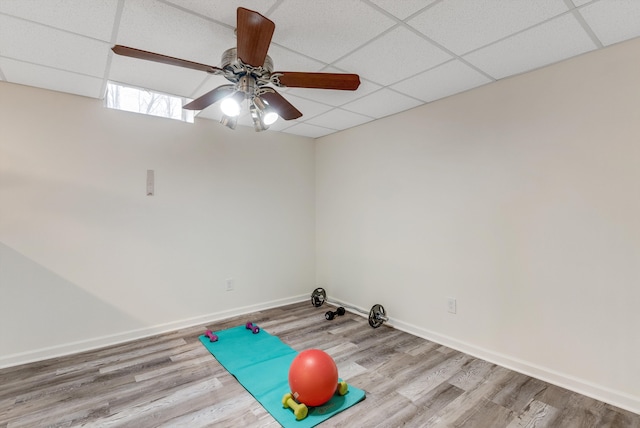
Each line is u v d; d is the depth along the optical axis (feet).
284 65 7.64
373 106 10.52
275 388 7.44
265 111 7.19
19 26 6.01
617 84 6.73
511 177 8.34
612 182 6.81
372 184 12.20
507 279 8.45
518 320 8.25
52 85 8.70
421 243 10.51
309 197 14.76
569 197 7.39
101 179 9.74
